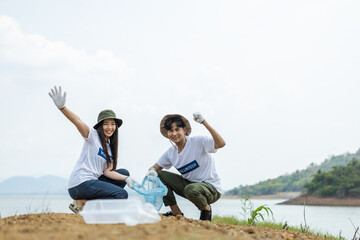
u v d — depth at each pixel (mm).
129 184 4621
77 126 4512
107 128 4742
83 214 3398
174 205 5387
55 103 4406
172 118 5227
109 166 4836
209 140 5078
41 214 4402
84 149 4699
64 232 2924
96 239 2682
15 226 3322
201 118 4871
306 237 4609
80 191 4555
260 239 3355
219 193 5281
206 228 3506
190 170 5215
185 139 5262
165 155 5453
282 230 5066
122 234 2871
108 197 4559
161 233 2932
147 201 4559
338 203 76312
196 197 4895
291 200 87750
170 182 5285
